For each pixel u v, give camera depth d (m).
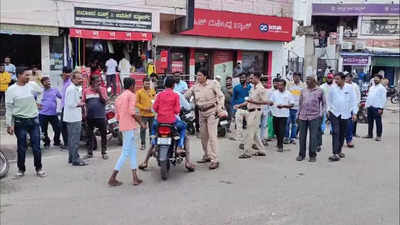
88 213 5.18
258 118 8.67
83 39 14.74
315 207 5.55
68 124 7.58
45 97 9.11
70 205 5.48
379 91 11.31
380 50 33.66
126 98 6.40
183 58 17.59
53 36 14.29
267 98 8.68
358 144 10.75
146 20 15.13
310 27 21.22
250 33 18.30
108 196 5.89
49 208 5.36
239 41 18.33
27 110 6.71
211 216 5.12
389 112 20.44
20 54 14.08
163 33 16.53
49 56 14.32
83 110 8.53
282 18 19.17
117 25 14.66
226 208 5.43
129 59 15.91
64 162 7.91
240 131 10.45
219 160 8.35
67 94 7.48
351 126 10.18
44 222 4.87
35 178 6.79
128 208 5.38
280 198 5.90
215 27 17.27
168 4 15.44
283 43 19.98
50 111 9.11
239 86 10.26
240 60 18.78
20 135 6.75
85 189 6.21
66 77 9.00
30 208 5.36
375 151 9.77
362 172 7.60
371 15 35.00
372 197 6.07
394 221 5.09
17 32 13.17
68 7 13.81
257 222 4.95
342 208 5.54
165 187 6.37
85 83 10.32
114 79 14.73
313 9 36.34
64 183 6.52
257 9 18.52
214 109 7.66
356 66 32.66
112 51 15.38
